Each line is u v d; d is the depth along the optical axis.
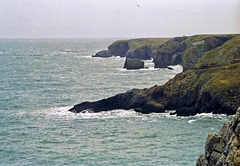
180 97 94.44
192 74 100.19
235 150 32.50
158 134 72.69
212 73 98.94
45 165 58.41
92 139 71.25
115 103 96.00
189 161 57.75
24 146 67.81
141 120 83.94
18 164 59.00
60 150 65.19
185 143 66.69
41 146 67.75
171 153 61.81
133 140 69.69
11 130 78.50
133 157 60.62
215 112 87.75
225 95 88.00
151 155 61.12
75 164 58.47
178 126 77.88
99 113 90.88
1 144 69.12
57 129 78.69
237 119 35.56
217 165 34.50
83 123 82.94
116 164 57.84
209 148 37.53
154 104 92.50
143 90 98.81
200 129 75.12
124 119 85.25
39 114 92.44
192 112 88.44
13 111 96.19
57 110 96.50
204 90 91.31
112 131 76.00
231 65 102.75
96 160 59.84
